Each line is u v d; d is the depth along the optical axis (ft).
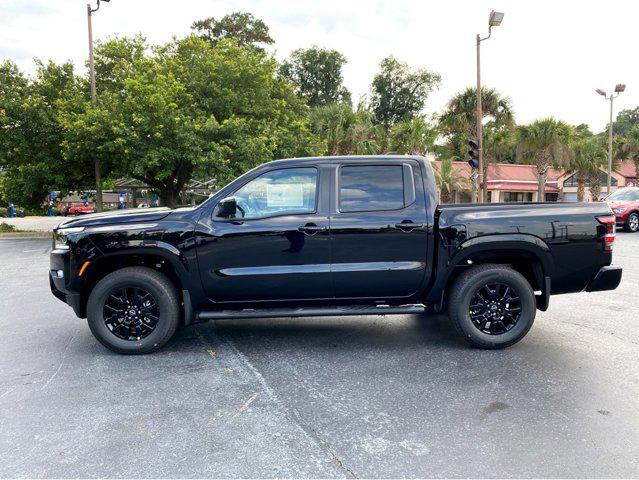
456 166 103.30
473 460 8.18
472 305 14.07
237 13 145.59
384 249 13.70
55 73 60.90
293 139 63.77
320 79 155.53
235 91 63.62
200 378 12.08
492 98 81.41
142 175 61.36
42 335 16.15
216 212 13.69
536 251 13.69
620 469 7.87
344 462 8.16
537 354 13.71
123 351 13.85
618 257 34.47
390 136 89.10
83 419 9.84
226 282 13.61
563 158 90.12
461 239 13.61
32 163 60.29
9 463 8.20
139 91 53.93
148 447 8.71
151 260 14.33
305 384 11.64
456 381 11.71
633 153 110.52
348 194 13.88
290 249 13.56
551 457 8.25
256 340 15.33
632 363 12.89
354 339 15.38
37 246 48.42
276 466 8.05
